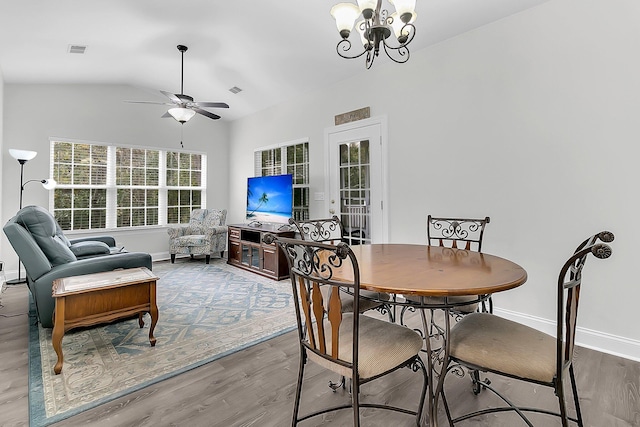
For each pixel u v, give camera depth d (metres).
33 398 1.74
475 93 2.92
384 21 1.83
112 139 5.18
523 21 2.63
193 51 3.89
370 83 3.83
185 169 6.03
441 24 2.86
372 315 2.99
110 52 3.89
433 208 3.25
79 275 2.53
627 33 2.18
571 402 1.73
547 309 2.56
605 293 2.29
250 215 5.23
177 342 2.45
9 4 2.76
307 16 3.08
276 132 5.30
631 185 2.19
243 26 3.31
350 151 4.09
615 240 2.25
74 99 4.85
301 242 1.27
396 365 1.35
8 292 3.71
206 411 1.66
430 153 3.26
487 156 2.86
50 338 2.49
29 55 3.70
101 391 1.82
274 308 3.21
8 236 2.39
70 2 2.83
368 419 1.61
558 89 2.47
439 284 1.29
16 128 4.40
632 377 1.96
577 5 2.37
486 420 1.61
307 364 2.14
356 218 4.03
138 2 2.92
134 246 5.45
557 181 2.49
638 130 2.15
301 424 1.57
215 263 5.44
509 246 2.75
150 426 1.54
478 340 1.40
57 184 4.70
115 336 2.54
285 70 4.18
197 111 3.94
